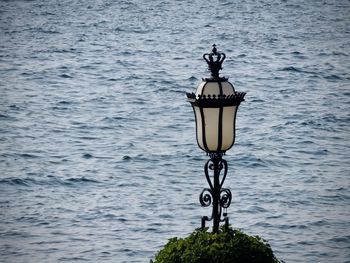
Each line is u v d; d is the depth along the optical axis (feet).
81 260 163.63
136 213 192.85
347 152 258.57
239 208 195.72
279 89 381.60
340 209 196.54
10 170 237.04
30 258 165.07
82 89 386.93
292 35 608.60
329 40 581.94
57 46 549.13
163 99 355.56
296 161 245.65
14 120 313.53
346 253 168.76
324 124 299.99
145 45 554.05
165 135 282.15
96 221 187.83
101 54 512.63
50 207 199.52
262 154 252.21
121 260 163.63
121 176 228.43
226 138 74.69
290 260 164.76
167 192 210.79
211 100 73.20
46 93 376.48
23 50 531.50
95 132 291.17
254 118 309.63
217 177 75.61
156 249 169.37
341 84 399.65
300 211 193.98
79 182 223.51
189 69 445.78
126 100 353.72
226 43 563.48
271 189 212.43
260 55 505.25
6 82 410.11
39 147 268.21
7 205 201.87
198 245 72.02
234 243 71.87
